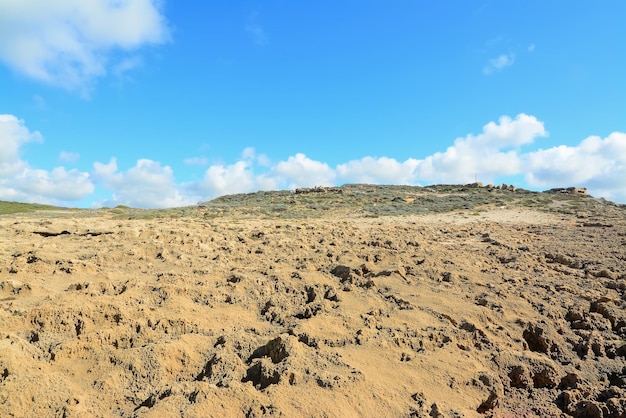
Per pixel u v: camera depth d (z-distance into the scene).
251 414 3.91
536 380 5.12
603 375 5.28
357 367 4.78
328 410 3.98
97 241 11.54
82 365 4.90
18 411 3.92
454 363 5.08
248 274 8.37
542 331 6.11
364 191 48.59
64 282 7.62
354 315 6.27
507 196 38.53
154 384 4.65
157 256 9.93
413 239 13.39
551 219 22.64
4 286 6.79
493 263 10.20
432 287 7.83
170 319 5.93
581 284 8.48
